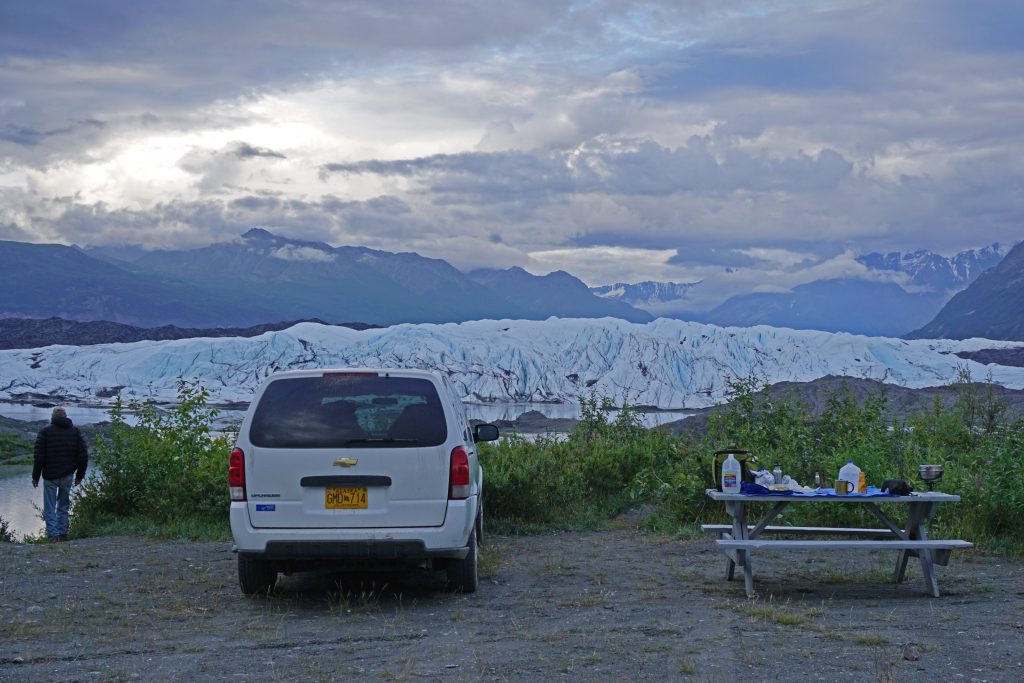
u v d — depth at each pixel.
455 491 6.77
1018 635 5.58
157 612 6.65
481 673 4.86
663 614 6.38
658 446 14.78
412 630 6.00
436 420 6.85
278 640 5.74
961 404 14.21
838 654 5.15
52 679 4.84
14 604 6.95
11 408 68.81
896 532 7.38
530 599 7.02
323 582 7.96
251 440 6.73
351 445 6.71
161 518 12.29
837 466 10.80
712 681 4.63
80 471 12.28
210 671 4.98
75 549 10.13
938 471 7.40
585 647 5.42
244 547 6.64
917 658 5.02
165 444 12.85
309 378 6.95
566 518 12.01
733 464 7.32
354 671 4.95
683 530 10.59
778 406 13.22
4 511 19.08
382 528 6.68
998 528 9.47
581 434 15.97
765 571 8.23
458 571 7.23
